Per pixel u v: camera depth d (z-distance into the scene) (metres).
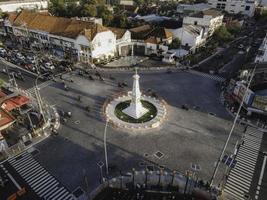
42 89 68.69
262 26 144.38
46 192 38.44
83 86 70.44
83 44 82.44
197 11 121.19
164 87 70.44
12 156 45.44
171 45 94.56
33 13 102.88
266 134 51.91
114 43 89.69
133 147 47.56
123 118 56.19
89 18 106.69
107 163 43.66
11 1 143.62
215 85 71.62
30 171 42.25
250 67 69.44
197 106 61.31
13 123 53.31
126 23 112.81
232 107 59.19
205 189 38.75
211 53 97.06
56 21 94.31
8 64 84.38
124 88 69.56
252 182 40.50
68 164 43.66
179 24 110.25
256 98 54.28
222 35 108.00
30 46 100.00
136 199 37.31
